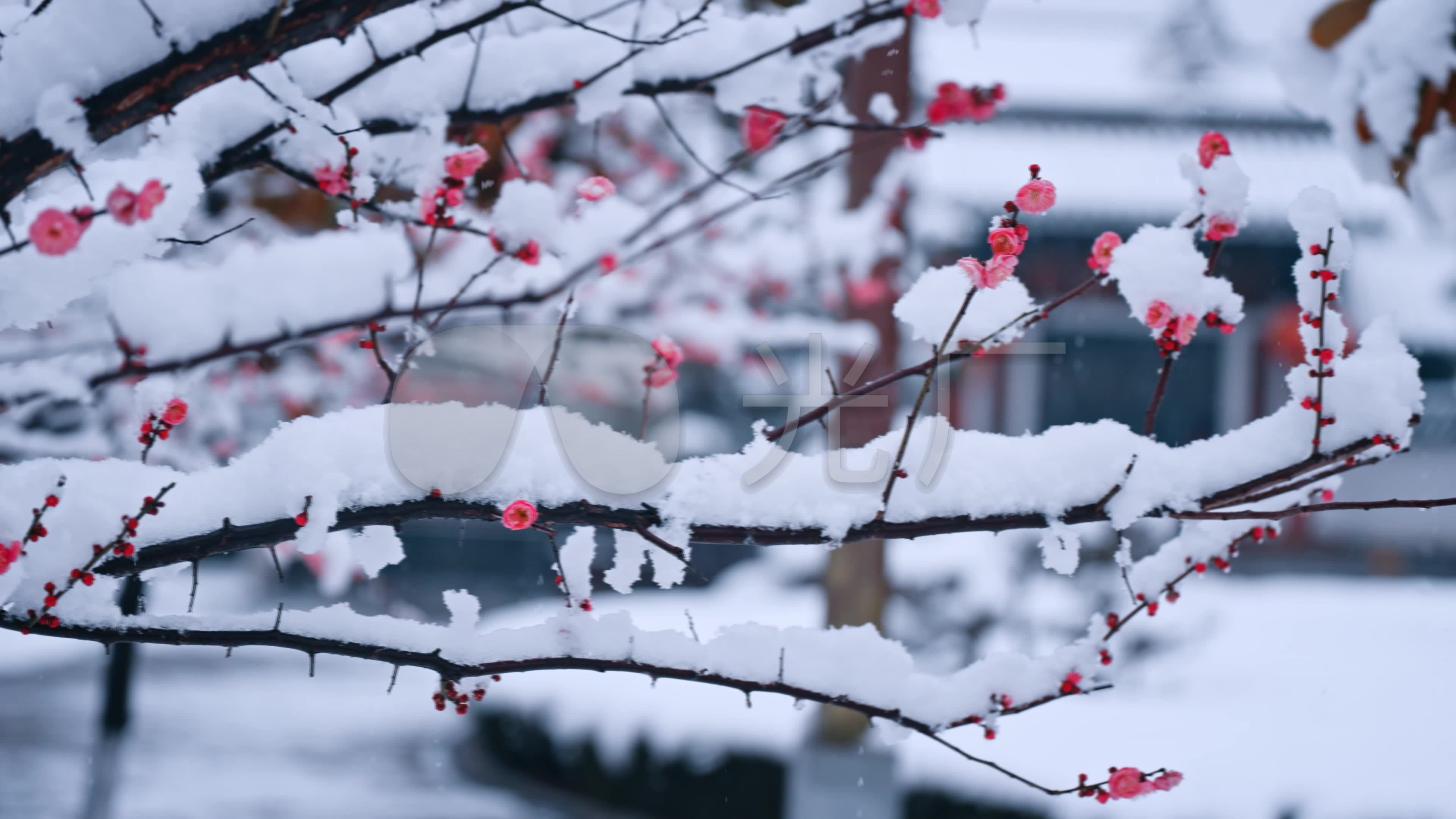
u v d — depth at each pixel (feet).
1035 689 5.16
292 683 39.99
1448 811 15.76
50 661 41.91
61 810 23.50
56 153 4.31
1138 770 4.83
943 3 6.97
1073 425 5.03
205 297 6.47
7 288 4.64
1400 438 4.76
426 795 26.61
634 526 4.76
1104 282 4.75
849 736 17.38
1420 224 11.63
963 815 17.94
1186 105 51.98
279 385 14.37
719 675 5.03
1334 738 19.34
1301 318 4.86
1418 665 24.17
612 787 24.75
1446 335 46.78
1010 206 4.33
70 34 4.33
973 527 4.79
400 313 6.55
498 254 5.70
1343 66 10.84
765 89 7.30
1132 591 5.27
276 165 6.32
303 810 24.89
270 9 4.40
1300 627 27.17
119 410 10.52
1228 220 4.66
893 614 23.13
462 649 4.91
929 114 8.03
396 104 6.82
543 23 7.39
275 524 4.77
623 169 17.87
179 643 4.75
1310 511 4.76
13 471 4.93
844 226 16.39
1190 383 46.80
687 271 16.17
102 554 4.50
